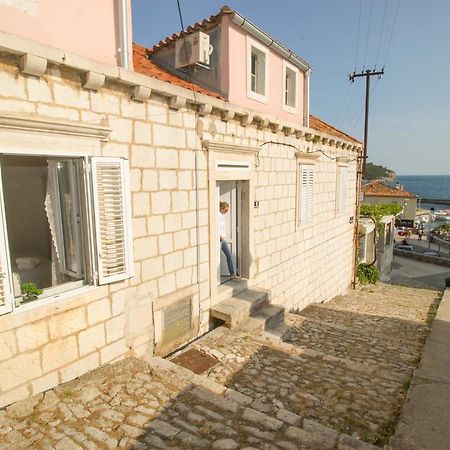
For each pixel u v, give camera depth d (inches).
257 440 116.3
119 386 148.3
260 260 291.4
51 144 135.6
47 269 172.9
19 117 122.4
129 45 164.2
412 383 170.9
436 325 302.2
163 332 197.6
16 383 132.6
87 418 126.0
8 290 125.9
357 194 534.0
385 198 1503.4
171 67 259.4
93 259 155.0
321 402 153.8
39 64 125.6
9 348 129.6
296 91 322.0
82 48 148.6
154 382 152.3
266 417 128.6
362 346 244.4
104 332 163.6
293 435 119.3
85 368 156.6
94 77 143.5
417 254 1141.1
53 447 111.0
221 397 141.6
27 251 182.7
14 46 118.0
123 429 120.2
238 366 185.5
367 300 469.4
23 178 177.2
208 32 242.4
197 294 221.1
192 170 207.3
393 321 332.2
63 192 156.1
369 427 136.6
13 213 176.6
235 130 242.8
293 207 335.9
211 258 229.1
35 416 126.5
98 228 153.6
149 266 185.5
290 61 303.7
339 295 495.5
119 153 164.2
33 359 137.0
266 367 185.6
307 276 382.9
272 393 160.1
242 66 246.4
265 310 262.8
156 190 185.3
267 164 286.2
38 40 134.3
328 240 434.3
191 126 203.8
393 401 156.7
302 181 342.0
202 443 114.0
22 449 110.1
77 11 145.6
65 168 154.8
